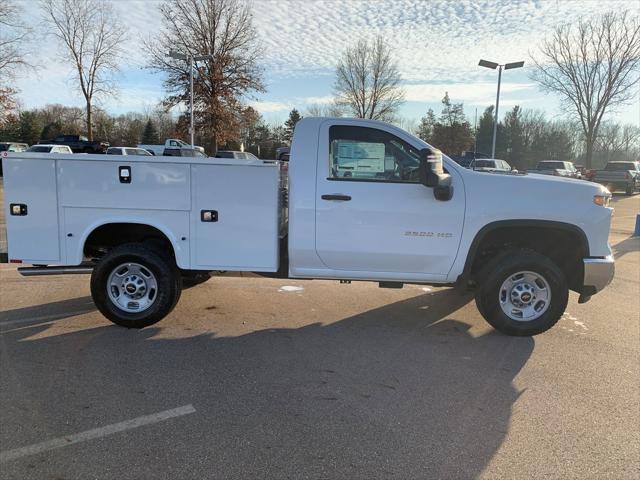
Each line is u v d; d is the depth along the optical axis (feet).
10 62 96.58
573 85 128.88
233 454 9.76
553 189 16.10
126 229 17.21
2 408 11.43
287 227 17.81
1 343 15.46
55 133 216.95
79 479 8.93
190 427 10.73
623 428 11.00
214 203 16.24
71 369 13.61
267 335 16.60
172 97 124.16
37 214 16.38
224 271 16.92
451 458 9.77
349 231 16.06
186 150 101.24
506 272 16.12
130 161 16.08
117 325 17.13
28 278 23.88
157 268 16.49
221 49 123.03
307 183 15.98
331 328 17.43
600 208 16.15
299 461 9.58
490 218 15.96
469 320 18.53
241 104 128.57
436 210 15.93
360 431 10.69
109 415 11.18
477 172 16.48
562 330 17.56
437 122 241.14
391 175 16.08
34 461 9.44
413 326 17.78
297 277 16.97
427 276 16.53
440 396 12.39
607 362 14.67
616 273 27.53
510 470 9.42
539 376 13.65
